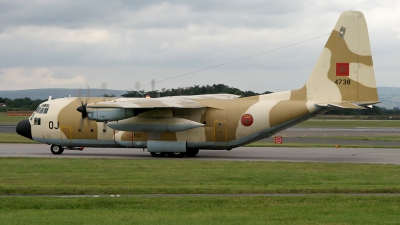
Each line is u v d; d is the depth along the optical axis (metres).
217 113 73.19
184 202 36.16
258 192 40.59
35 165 60.88
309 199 37.25
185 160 69.06
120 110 70.81
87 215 32.34
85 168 58.06
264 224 29.75
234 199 37.09
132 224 29.75
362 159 70.56
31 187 41.88
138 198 37.31
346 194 39.91
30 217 31.62
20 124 80.81
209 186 43.62
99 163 63.53
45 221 30.42
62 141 78.31
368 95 69.69
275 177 50.59
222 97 80.06
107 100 78.12
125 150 87.44
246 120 72.12
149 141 74.31
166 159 71.31
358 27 69.81
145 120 72.88
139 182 46.84
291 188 42.19
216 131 72.81
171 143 73.56
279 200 36.94
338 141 108.12
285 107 71.31
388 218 31.44
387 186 43.53
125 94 99.94
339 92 70.44
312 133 136.25
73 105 79.06
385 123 198.38
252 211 33.50
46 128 78.75
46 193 40.12
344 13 70.25
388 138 116.31
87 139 77.50
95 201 36.28
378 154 78.06
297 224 29.81
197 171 55.62
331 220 30.81
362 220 30.86
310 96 71.50
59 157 73.50
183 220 30.80
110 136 76.62
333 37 70.62
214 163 64.31
